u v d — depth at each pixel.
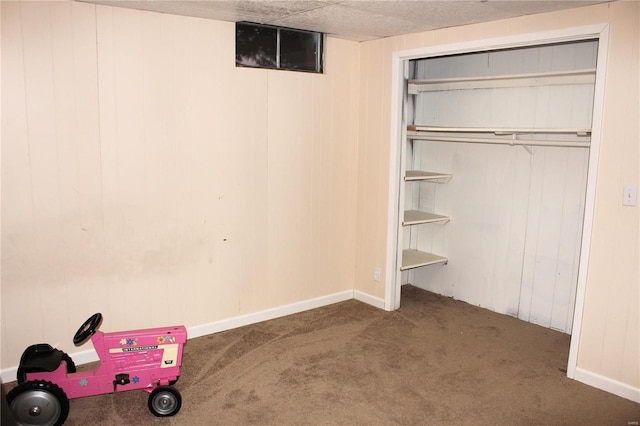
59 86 2.84
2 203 2.77
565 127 3.59
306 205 4.02
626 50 2.61
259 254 3.81
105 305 3.18
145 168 3.19
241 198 3.64
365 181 4.21
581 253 2.90
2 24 2.64
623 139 2.66
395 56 3.82
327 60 3.93
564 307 3.75
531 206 3.86
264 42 3.55
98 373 2.59
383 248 4.13
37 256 2.91
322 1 2.76
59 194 2.92
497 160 4.04
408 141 4.61
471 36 3.32
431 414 2.65
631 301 2.73
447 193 4.46
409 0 2.70
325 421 2.58
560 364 3.23
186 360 3.21
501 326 3.87
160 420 2.57
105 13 2.92
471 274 4.34
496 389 2.91
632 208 2.67
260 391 2.86
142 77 3.10
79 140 2.94
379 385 2.95
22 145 2.78
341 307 4.24
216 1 2.80
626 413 2.67
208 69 3.34
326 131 4.04
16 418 2.38
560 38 2.89
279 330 3.73
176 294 3.45
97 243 3.09
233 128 3.52
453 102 4.28
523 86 3.79
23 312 2.91
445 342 3.56
